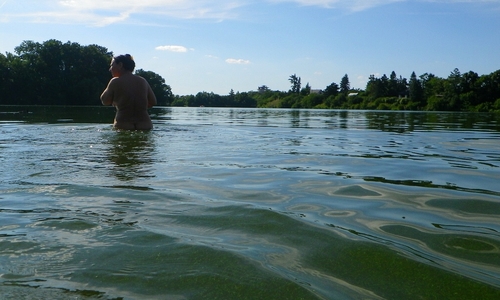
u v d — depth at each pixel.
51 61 45.00
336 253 1.59
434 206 2.24
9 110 17.27
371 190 2.60
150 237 1.73
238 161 3.60
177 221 1.94
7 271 1.44
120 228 1.84
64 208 2.11
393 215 2.08
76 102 44.69
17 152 3.84
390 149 4.67
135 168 3.14
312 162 3.64
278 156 3.95
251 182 2.78
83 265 1.49
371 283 1.36
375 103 63.91
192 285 1.35
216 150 4.24
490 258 1.54
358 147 4.84
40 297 1.28
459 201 2.33
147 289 1.33
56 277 1.41
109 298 1.28
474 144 5.36
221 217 2.00
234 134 6.16
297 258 1.55
